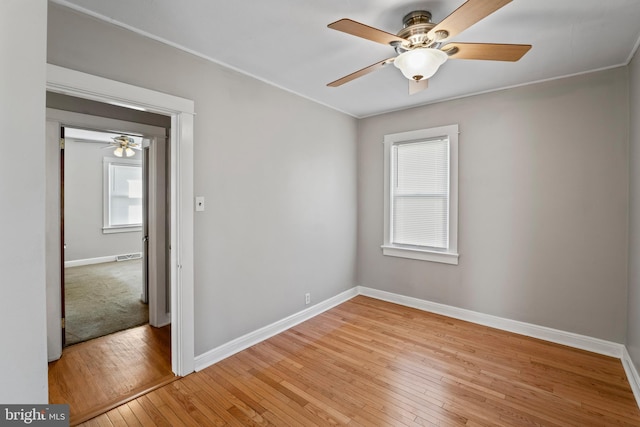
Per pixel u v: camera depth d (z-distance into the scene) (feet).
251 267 9.19
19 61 2.25
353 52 7.59
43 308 2.36
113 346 9.13
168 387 7.14
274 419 6.14
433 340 9.47
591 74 8.59
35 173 2.32
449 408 6.45
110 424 5.97
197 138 7.70
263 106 9.36
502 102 9.99
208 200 8.00
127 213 22.17
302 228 10.92
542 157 9.39
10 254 2.20
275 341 9.45
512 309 10.05
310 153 11.15
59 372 7.72
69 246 19.65
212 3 5.65
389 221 12.75
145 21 6.21
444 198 11.36
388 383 7.30
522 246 9.80
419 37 5.43
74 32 5.77
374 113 12.84
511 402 6.63
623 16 5.98
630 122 7.93
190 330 7.64
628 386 7.14
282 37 6.86
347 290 13.24
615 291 8.44
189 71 7.51
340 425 5.98
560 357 8.42
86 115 8.87
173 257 7.61
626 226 8.25
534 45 7.15
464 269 10.94
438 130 11.28
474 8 4.42
